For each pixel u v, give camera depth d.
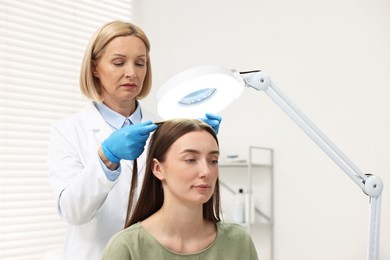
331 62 2.45
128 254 0.92
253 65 2.73
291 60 2.59
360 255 2.34
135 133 1.04
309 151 2.51
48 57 2.61
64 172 1.27
